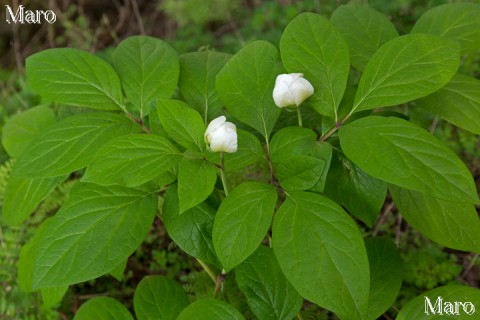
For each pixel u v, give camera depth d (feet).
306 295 2.19
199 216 2.52
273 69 2.65
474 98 2.61
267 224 2.30
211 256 2.50
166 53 2.84
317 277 2.20
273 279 2.55
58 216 2.48
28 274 2.98
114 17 6.95
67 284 2.37
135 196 2.55
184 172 2.34
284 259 2.24
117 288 4.07
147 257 4.22
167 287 2.83
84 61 2.78
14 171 2.55
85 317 2.73
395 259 2.83
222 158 2.43
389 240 2.88
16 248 4.02
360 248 2.23
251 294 2.54
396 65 2.47
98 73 2.77
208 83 2.87
